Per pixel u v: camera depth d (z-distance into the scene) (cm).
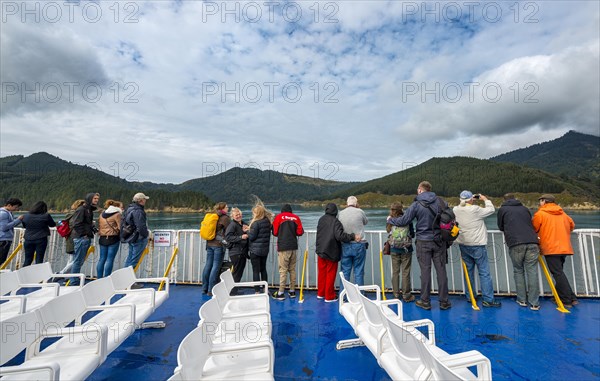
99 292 330
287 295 532
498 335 365
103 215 551
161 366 297
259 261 516
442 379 166
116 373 284
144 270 630
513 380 272
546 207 478
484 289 465
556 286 476
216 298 296
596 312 438
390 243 482
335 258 490
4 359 201
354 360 309
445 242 457
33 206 579
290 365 299
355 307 322
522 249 457
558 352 322
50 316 248
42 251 585
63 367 220
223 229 539
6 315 345
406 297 484
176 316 436
